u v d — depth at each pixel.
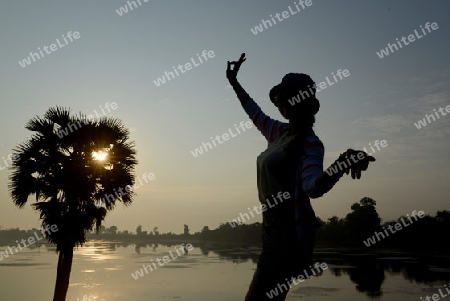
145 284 36.09
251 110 1.94
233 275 44.25
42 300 27.55
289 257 1.49
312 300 26.84
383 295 29.38
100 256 83.50
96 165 12.84
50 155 12.73
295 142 1.46
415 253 82.62
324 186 1.22
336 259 64.62
